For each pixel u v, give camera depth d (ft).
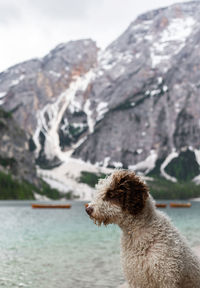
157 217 19.12
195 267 19.12
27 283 42.63
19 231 132.87
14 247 81.00
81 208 474.90
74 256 65.57
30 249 76.89
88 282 42.98
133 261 18.56
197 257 19.98
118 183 18.57
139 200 18.26
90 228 143.23
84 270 50.88
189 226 157.69
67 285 41.68
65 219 227.61
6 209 424.05
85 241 93.04
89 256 65.41
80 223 182.91
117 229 135.33
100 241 92.63
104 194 18.63
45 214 307.78
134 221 18.66
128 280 19.17
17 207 481.46
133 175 18.72
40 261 59.67
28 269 51.96
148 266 18.08
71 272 49.55
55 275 47.50
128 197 18.28
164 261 17.88
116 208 18.39
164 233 18.62
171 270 17.83
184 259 18.53
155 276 17.97
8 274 48.24
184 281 18.48
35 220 216.33
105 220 18.75
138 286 18.70
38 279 44.88
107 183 18.84
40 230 136.67
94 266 54.34
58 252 71.51
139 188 18.38
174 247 18.40
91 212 18.63
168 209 449.48
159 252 18.06
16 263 57.57
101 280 44.21
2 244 87.61
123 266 19.30
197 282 19.06
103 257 64.13
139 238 18.52
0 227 155.43
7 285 41.63
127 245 18.94
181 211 387.75
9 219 228.63
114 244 85.61
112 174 19.08
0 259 62.08
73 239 98.94
